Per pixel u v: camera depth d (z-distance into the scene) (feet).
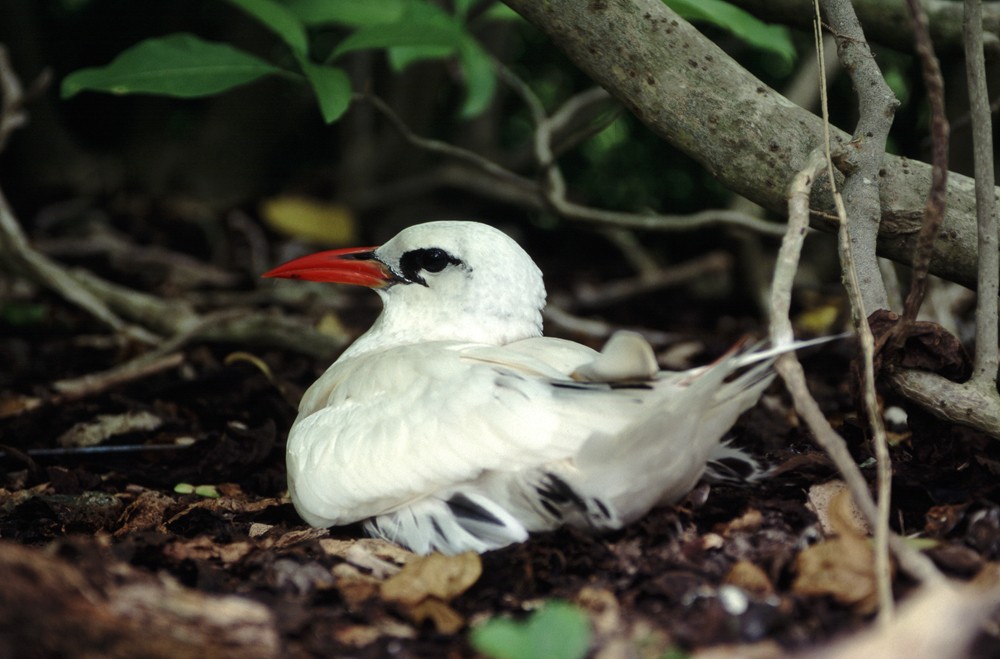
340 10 47.29
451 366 27.20
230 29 82.02
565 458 25.27
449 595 24.98
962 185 31.73
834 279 72.08
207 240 77.20
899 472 28.73
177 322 54.75
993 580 23.66
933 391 29.53
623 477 24.99
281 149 88.69
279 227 77.15
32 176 83.25
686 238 80.28
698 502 27.61
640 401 24.95
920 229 30.76
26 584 20.72
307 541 27.94
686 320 65.62
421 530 26.76
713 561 25.35
